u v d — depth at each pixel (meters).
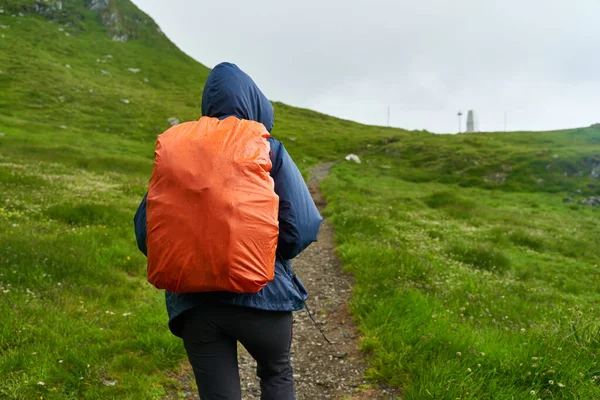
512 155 54.12
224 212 2.57
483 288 9.54
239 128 2.82
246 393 5.00
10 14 98.88
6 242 8.68
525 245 16.97
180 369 5.35
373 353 5.54
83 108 59.72
